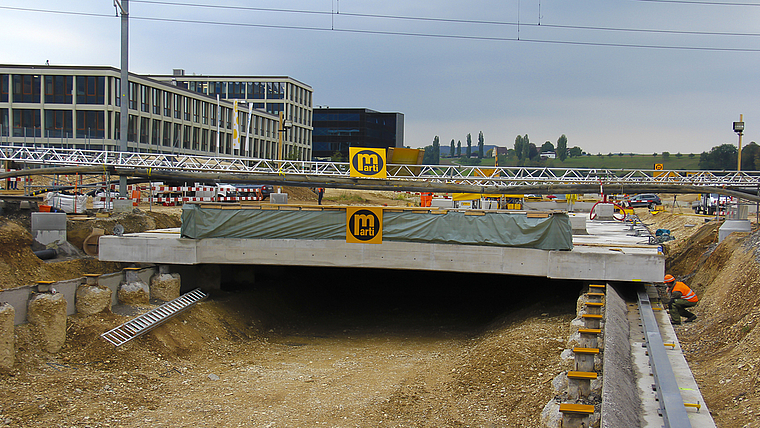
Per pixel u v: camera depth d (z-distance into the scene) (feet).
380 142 361.30
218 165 104.68
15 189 128.36
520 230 59.16
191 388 45.03
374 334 68.54
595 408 30.63
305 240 64.13
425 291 91.56
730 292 53.52
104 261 67.36
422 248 62.03
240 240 64.75
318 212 63.72
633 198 189.88
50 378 42.37
